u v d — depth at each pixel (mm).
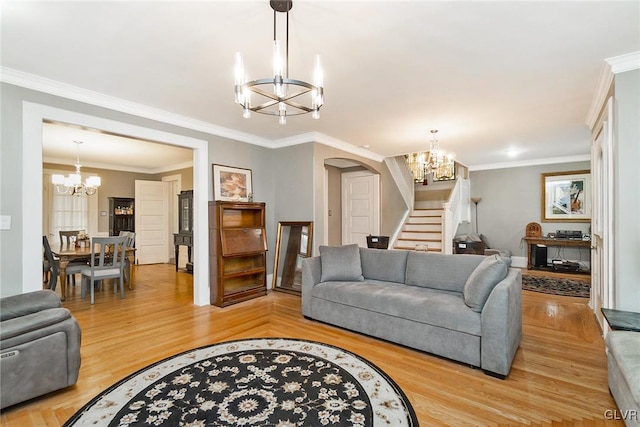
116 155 6441
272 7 1863
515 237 7270
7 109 2705
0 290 2660
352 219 6949
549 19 1999
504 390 2139
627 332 2010
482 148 5797
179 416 1845
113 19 1985
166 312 3887
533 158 6836
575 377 2305
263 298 4574
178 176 7625
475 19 2002
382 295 3033
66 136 4852
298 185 4973
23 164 2777
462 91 3168
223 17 1974
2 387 1825
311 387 2164
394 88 3084
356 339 3037
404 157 7664
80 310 3953
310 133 4754
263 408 1924
